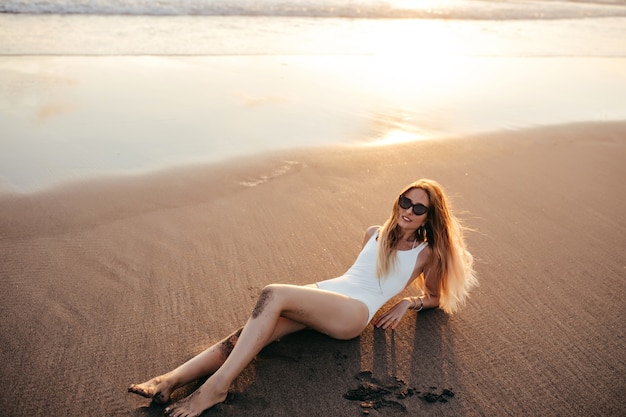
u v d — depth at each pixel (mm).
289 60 10781
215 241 4664
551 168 6605
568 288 4234
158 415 2896
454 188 5945
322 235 4879
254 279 4172
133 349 3365
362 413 2967
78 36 11141
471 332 3699
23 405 2885
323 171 6176
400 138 7328
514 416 3002
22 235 4559
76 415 2854
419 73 10641
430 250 3660
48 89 8070
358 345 3508
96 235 4648
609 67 12070
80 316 3625
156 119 7363
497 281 4289
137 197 5344
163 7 14023
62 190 5367
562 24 17641
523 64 11922
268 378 3170
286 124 7527
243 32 12812
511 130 7848
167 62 9961
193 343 3457
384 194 5742
